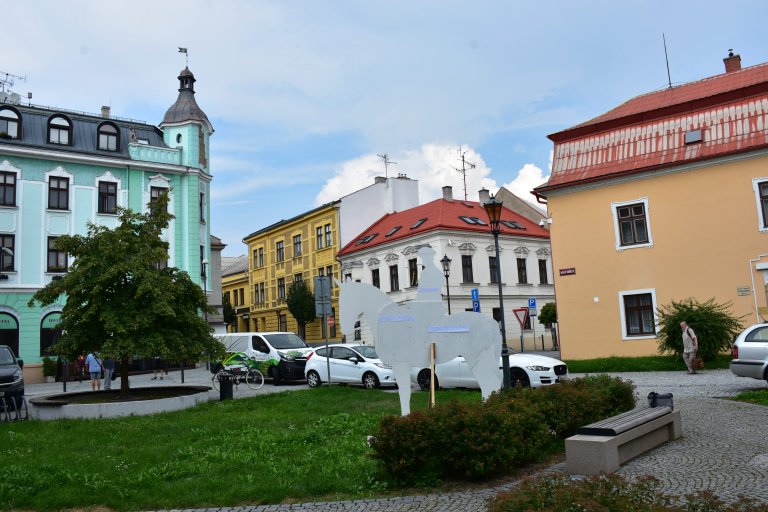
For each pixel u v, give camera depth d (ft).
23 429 40.06
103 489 24.00
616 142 82.28
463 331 31.01
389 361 31.40
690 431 31.81
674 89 90.38
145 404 47.11
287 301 159.94
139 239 53.83
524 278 143.64
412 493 22.72
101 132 118.21
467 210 147.33
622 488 16.53
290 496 22.94
